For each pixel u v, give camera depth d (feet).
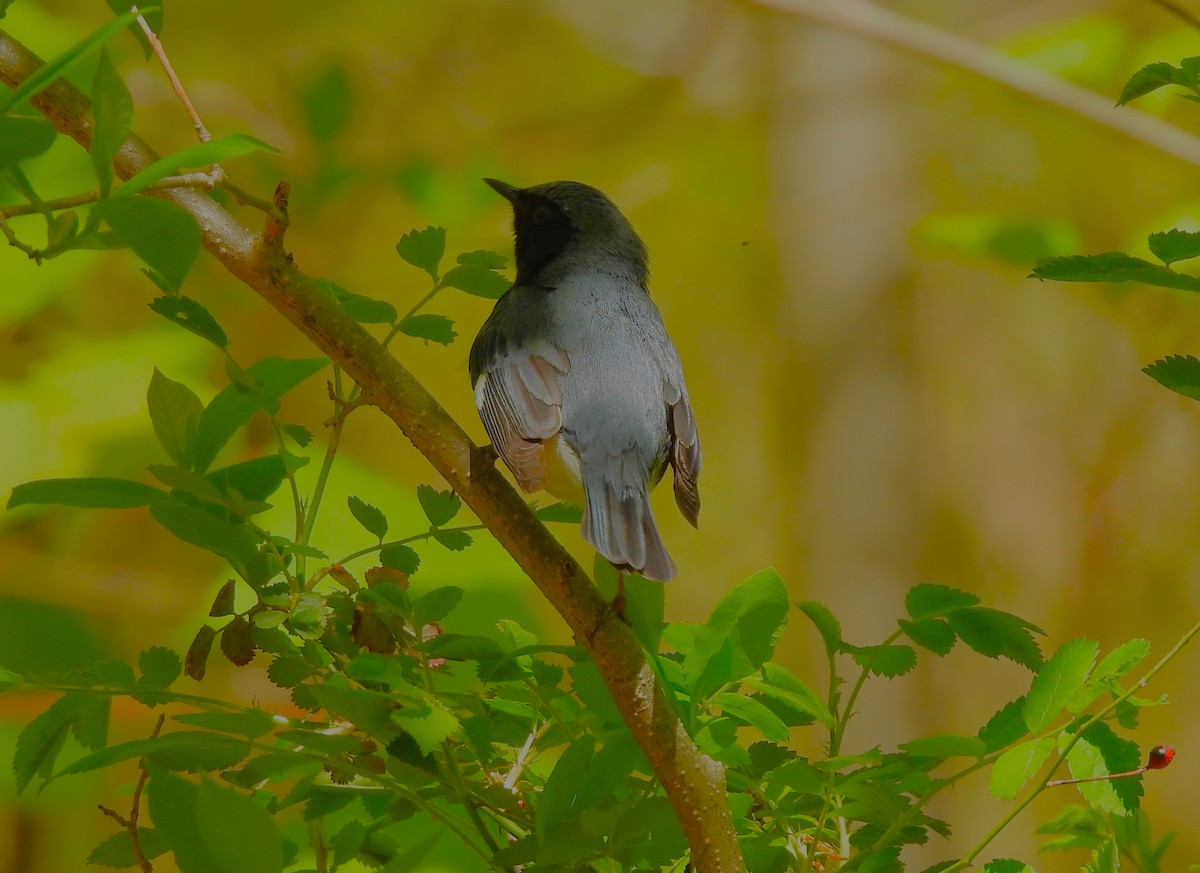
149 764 14.53
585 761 15.40
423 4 51.55
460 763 17.60
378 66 49.70
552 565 17.15
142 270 17.06
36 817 36.65
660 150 54.80
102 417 32.50
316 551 16.81
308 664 16.85
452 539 18.33
